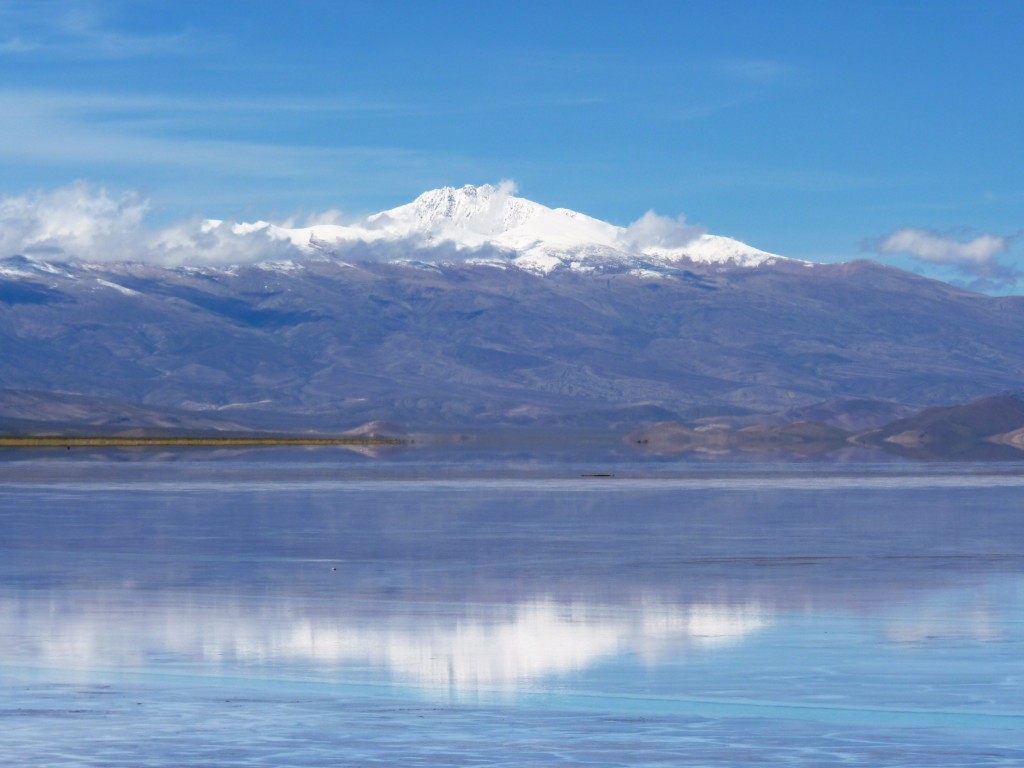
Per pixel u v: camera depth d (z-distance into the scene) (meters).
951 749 26.23
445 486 134.25
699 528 81.50
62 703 30.45
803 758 25.64
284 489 128.38
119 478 152.75
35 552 66.75
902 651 36.69
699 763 25.31
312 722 28.59
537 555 65.00
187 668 34.78
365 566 60.16
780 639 38.88
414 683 32.84
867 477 154.75
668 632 40.41
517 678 33.34
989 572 56.41
